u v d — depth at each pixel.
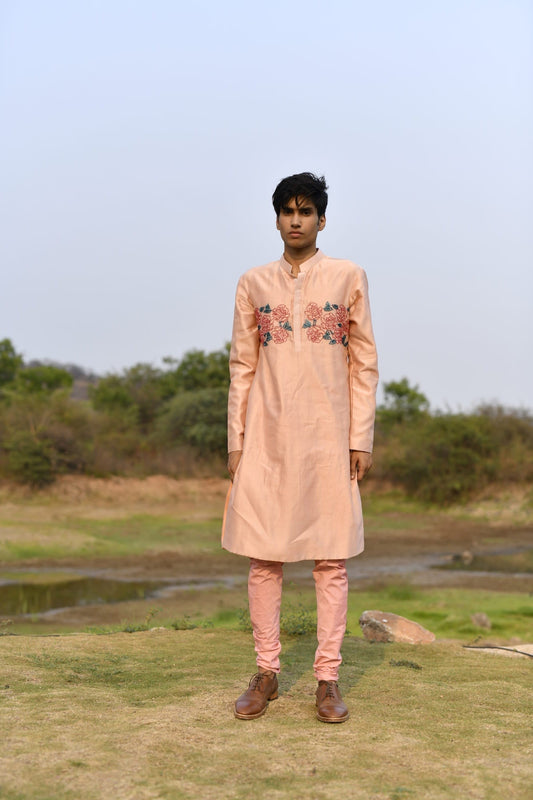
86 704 3.19
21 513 24.19
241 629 5.43
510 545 20.52
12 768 2.43
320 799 2.24
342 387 3.13
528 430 28.72
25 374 45.00
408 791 2.31
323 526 3.04
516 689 3.67
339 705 3.00
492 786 2.38
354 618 9.83
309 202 3.05
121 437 32.81
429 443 27.77
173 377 44.38
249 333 3.24
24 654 4.21
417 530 23.16
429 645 4.87
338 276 3.14
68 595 13.41
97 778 2.37
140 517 24.89
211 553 18.67
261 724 2.93
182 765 2.49
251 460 3.10
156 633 5.26
